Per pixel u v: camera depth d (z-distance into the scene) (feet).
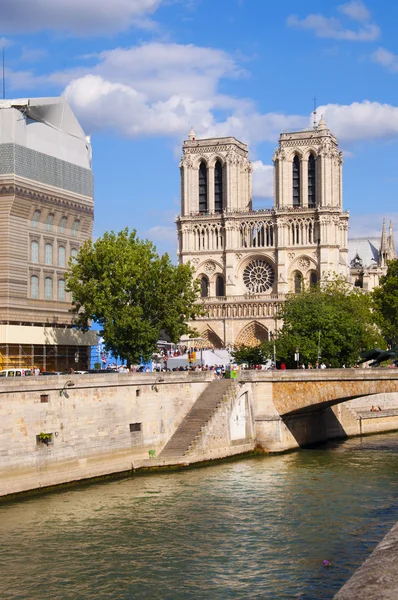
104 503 240.53
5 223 348.59
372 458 331.16
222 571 179.32
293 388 356.18
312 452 353.31
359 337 495.82
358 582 87.20
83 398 278.67
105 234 399.03
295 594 165.37
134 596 165.68
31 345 364.17
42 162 366.84
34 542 199.41
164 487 264.93
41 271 369.91
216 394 335.26
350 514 226.17
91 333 402.93
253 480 277.64
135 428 303.68
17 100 363.15
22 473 252.01
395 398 479.82
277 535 205.87
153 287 390.01
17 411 251.39
